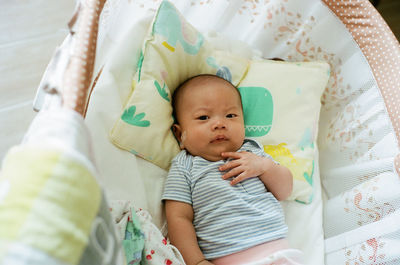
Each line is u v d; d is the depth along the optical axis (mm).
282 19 1284
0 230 455
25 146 543
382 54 1082
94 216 526
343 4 1162
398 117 1005
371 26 1111
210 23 1317
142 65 1060
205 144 1049
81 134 584
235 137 1069
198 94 1082
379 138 1073
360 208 1050
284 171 1067
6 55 1619
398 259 898
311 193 1141
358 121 1156
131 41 1080
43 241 454
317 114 1228
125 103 1038
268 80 1227
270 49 1363
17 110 1476
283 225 990
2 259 432
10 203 475
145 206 980
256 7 1290
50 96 732
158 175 1056
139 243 825
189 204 993
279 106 1209
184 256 917
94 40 738
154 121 1034
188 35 1153
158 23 1100
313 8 1226
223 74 1213
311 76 1229
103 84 1004
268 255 920
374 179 1030
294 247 1079
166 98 1089
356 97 1187
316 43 1274
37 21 1750
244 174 1008
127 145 991
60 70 723
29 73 1583
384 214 985
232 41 1289
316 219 1122
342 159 1200
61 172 504
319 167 1282
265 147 1188
